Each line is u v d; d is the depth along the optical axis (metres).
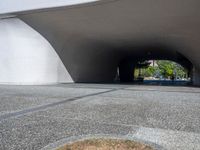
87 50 23.33
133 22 16.62
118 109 7.48
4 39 17.91
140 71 62.22
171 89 16.36
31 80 18.17
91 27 18.16
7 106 7.83
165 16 14.97
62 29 18.33
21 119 5.87
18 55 17.88
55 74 19.80
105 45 24.48
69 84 19.50
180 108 7.84
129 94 12.20
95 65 26.59
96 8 14.60
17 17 16.97
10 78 18.12
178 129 5.05
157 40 21.91
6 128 4.98
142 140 4.16
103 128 5.05
